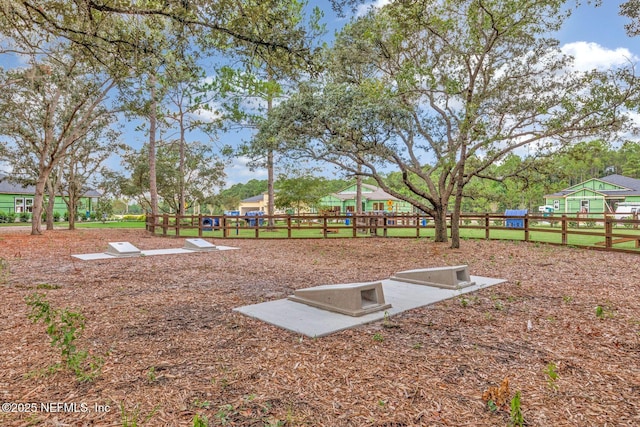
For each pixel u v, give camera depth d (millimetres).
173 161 25156
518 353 3246
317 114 10180
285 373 2844
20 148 17984
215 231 19375
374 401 2439
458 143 10648
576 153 10766
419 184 35000
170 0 4785
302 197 20469
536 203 38938
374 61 11906
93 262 8469
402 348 3357
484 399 2461
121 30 5551
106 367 2930
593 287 5812
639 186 27453
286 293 5500
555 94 11859
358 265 8195
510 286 5934
